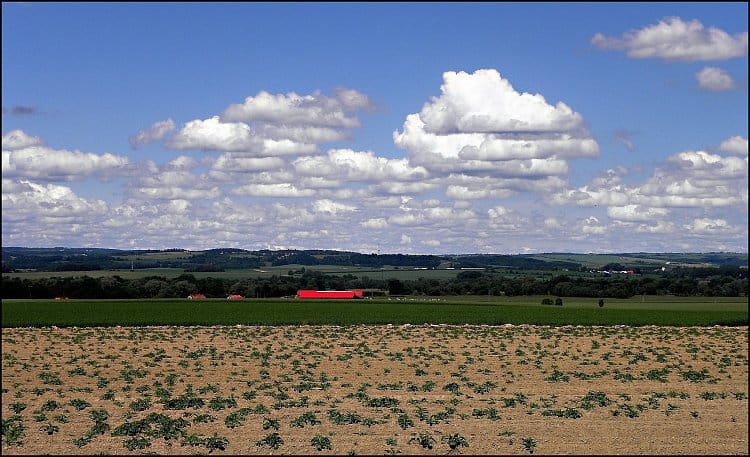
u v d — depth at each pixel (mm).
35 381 38969
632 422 28609
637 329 71500
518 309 97938
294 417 29438
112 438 26266
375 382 38438
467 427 27750
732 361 47312
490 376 40500
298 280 174500
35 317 81438
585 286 150250
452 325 76312
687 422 28625
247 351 52406
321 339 61375
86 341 59719
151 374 41562
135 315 84812
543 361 46844
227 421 28297
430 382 37312
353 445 25266
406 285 162250
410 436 26406
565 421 28766
